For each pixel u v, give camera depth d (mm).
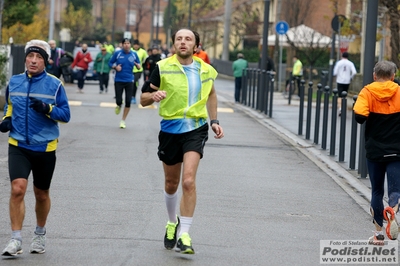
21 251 8680
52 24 52688
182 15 98000
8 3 48438
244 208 12039
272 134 22859
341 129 17484
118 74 22297
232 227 10664
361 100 9820
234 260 8906
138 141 19547
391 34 29000
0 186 13070
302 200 13008
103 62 38438
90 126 22531
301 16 59906
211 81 9172
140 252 9078
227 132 22656
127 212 11297
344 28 37531
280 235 10344
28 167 8633
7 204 11609
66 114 8680
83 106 29391
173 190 9250
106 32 116500
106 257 8789
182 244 8750
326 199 13227
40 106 8430
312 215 11836
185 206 8805
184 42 8969
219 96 41469
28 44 8727
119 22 145750
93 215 11016
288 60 58531
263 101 30219
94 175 14391
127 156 16922
